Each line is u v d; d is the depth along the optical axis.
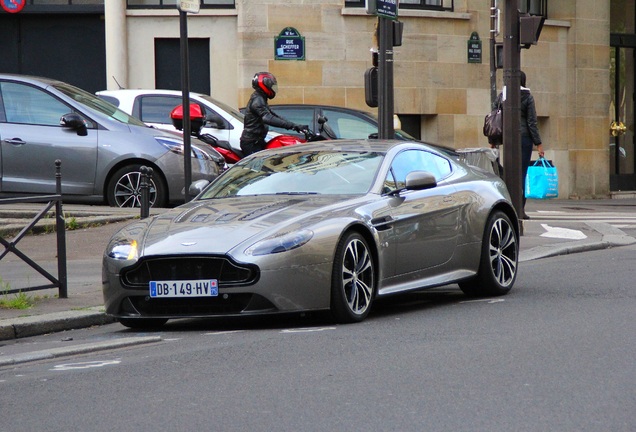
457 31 35.78
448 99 35.75
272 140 24.58
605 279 15.89
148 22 33.41
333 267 12.05
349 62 34.16
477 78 36.25
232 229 12.05
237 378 9.48
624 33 40.59
